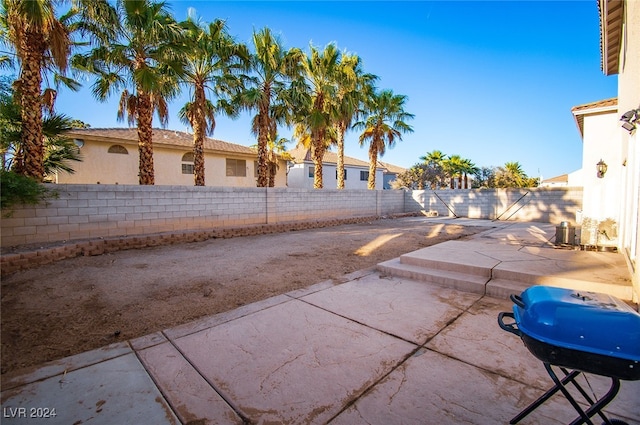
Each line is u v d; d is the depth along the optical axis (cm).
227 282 512
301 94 1324
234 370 255
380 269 569
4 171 623
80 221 763
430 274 509
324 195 1491
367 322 349
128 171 1486
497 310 387
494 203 1744
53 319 362
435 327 336
